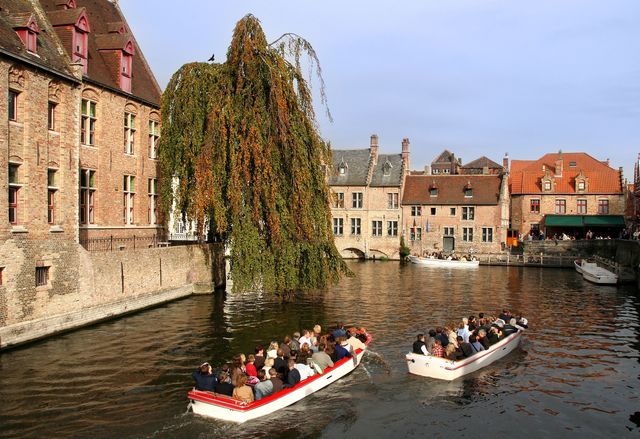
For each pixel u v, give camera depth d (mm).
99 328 19781
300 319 22547
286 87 20750
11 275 16625
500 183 52875
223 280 30594
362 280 36625
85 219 23047
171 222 35156
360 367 16562
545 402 14023
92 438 11195
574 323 22891
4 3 18656
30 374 14742
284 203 20875
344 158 56281
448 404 13805
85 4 27109
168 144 23875
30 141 17500
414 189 54438
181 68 23219
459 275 40031
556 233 55500
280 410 13125
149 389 13945
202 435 11555
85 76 22312
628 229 50656
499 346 17375
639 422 12875
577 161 62781
